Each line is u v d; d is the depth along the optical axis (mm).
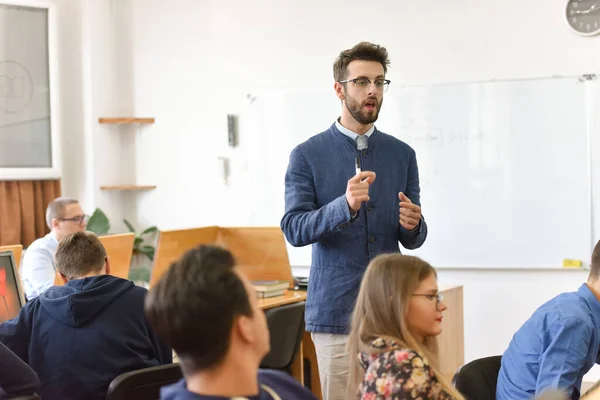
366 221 2205
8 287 2645
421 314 1647
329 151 2262
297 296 3879
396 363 1518
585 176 4504
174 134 5539
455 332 4109
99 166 5586
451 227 4773
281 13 5184
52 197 5473
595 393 1021
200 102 5445
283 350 3447
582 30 4484
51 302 2355
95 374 2332
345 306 2162
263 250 4055
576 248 4535
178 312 1057
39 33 5363
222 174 5379
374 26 4941
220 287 1069
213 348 1060
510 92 4637
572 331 1981
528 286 4648
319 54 5090
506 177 4652
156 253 3574
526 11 4605
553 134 4562
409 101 4844
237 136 5336
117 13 5664
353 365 1682
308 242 2145
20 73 5305
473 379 2148
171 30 5523
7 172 5203
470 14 4719
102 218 5395
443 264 4797
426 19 4812
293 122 5160
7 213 5270
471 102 4715
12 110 5277
